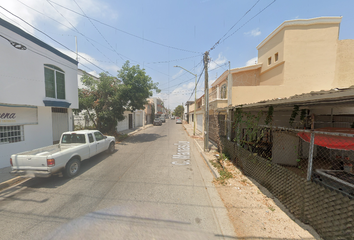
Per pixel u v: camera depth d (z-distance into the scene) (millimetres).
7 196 4188
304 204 3088
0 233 2854
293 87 8469
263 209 3592
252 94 8625
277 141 6652
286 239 2705
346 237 2324
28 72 6953
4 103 6113
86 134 6598
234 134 8703
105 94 12383
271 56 9570
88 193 4328
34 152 5539
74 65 9992
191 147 10578
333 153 6098
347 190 3549
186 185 4863
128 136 15164
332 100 3172
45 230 2936
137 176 5547
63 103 8547
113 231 2918
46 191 4441
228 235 2848
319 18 8188
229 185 4793
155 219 3258
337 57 8242
